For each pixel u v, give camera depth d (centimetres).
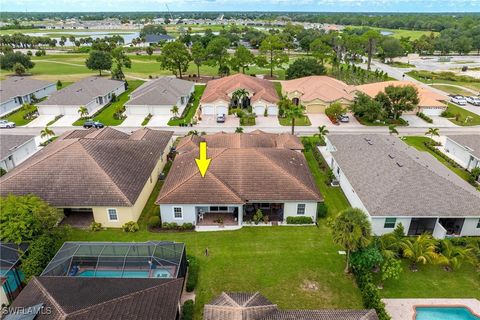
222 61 11206
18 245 2912
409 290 2828
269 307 2270
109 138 4866
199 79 10738
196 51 11238
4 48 13862
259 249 3322
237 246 3359
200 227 3650
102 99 8025
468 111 7650
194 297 2766
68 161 3819
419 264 3122
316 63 10144
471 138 5197
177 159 4456
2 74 11169
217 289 2847
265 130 6500
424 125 6788
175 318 2244
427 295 2781
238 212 3672
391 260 2800
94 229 3569
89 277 2538
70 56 14912
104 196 3569
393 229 3441
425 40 16625
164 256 2855
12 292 2755
